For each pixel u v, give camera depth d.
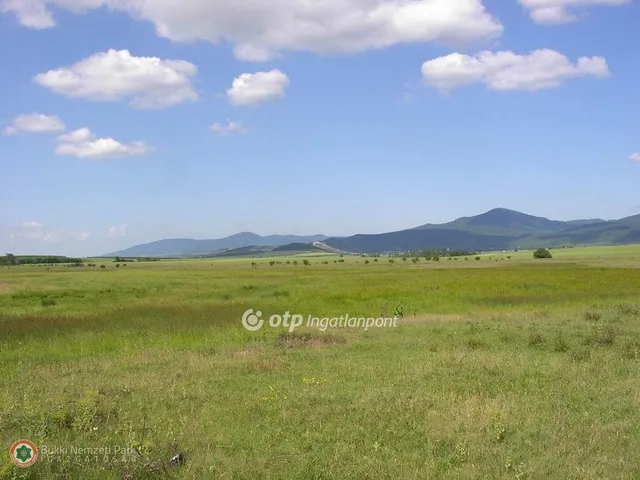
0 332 19.39
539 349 14.31
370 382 10.96
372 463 6.89
